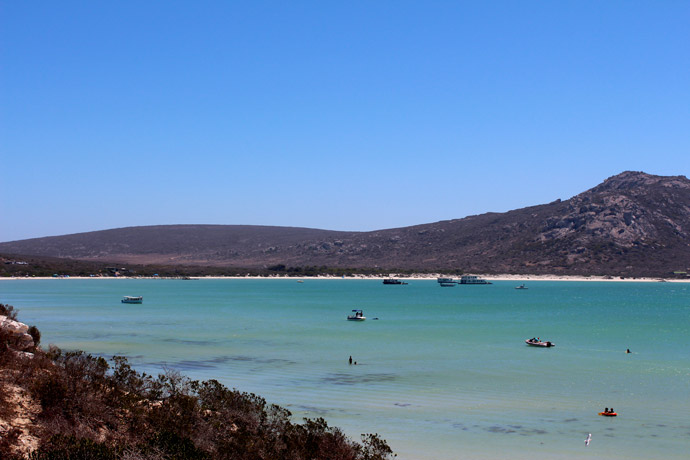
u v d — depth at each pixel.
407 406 35.69
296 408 34.81
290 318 95.88
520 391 39.97
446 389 40.41
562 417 33.56
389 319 95.88
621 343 65.50
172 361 50.59
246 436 20.70
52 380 19.86
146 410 21.55
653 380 44.06
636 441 29.42
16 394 19.39
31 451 16.20
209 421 21.50
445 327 82.75
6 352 22.69
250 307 121.44
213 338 67.50
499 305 132.75
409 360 52.53
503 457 26.91
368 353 56.44
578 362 52.12
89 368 23.47
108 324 82.56
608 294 185.38
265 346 60.97
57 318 91.19
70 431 18.08
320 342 64.62
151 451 17.44
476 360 52.84
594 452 27.69
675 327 83.56
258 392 38.81
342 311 111.56
